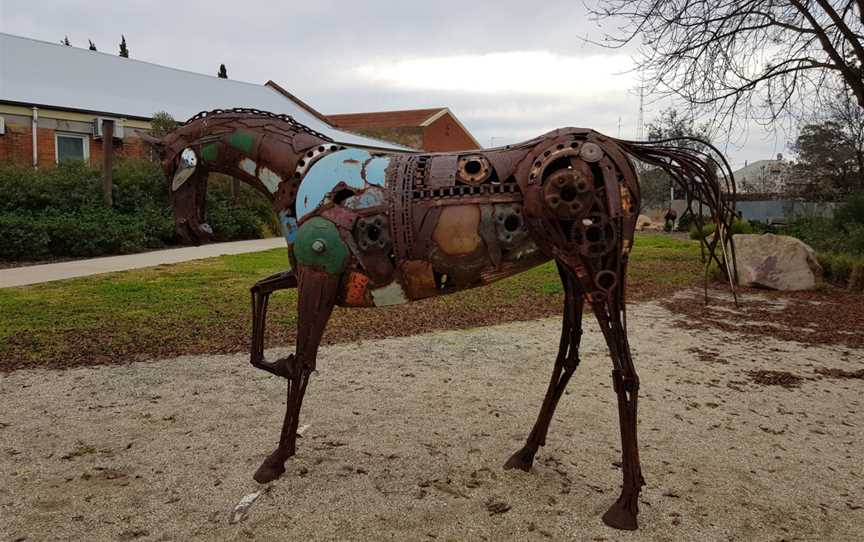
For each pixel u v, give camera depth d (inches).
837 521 119.6
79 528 116.0
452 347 253.4
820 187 912.3
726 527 116.6
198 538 112.6
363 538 112.0
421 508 122.2
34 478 136.3
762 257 418.9
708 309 343.3
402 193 119.2
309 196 124.9
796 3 361.4
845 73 384.8
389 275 122.6
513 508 122.1
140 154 759.7
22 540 111.7
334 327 289.1
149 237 578.9
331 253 121.7
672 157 121.5
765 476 138.9
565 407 181.9
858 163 819.4
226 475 137.3
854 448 155.6
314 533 113.8
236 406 183.2
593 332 281.3
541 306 343.3
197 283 389.4
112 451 150.6
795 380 211.3
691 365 230.2
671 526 116.3
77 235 506.6
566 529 114.7
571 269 113.3
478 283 123.7
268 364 135.7
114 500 126.3
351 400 188.7
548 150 113.0
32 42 832.9
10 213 502.3
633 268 521.0
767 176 1530.5
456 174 118.6
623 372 111.0
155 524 117.3
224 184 724.7
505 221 116.4
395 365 227.1
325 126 1077.1
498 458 145.6
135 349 243.1
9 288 359.9
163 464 143.3
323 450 150.2
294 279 136.6
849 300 371.2
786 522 118.9
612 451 150.2
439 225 117.4
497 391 197.5
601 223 109.3
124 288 365.1
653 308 348.8
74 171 580.1
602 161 110.3
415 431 163.0
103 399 188.7
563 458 145.8
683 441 158.7
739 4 358.0
